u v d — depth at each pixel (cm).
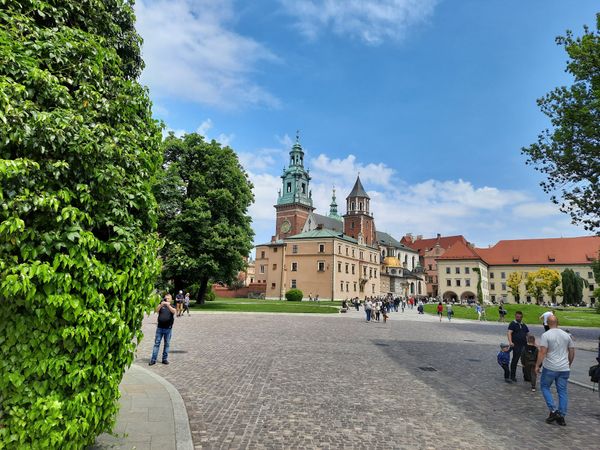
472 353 1675
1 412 385
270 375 1090
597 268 6044
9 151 392
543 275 9288
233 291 8394
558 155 2259
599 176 2169
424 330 2748
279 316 3444
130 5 810
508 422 759
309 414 757
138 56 805
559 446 641
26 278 367
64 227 414
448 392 973
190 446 568
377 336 2208
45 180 410
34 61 429
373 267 9750
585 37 2050
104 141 466
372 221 10969
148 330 2091
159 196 3781
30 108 396
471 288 10294
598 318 4659
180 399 812
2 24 449
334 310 4494
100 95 498
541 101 2316
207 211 3794
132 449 552
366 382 1044
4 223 364
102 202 470
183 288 4097
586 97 2111
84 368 432
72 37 491
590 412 854
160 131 633
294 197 11175
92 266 430
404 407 827
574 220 2359
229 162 4112
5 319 383
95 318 429
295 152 11625
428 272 13625
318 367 1225
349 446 607
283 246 8388
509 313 4938
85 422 432
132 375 1038
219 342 1719
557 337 782
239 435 638
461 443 638
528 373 1112
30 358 393
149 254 528
